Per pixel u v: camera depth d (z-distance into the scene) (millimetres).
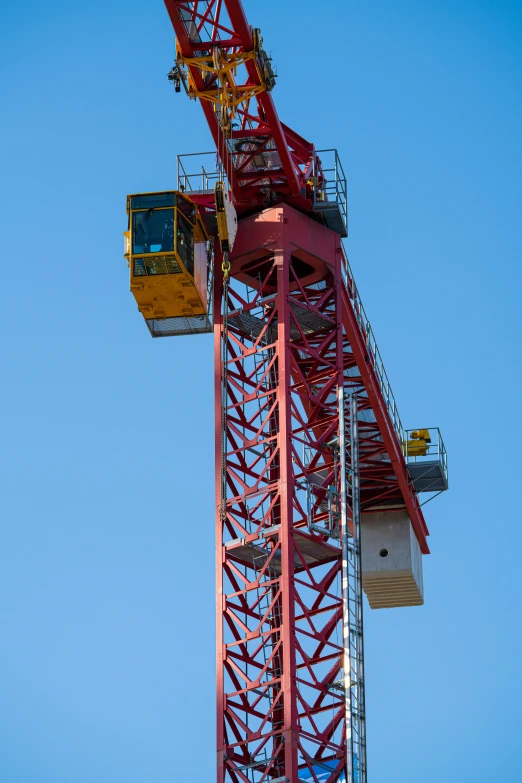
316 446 74062
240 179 76625
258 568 73812
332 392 80312
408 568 92812
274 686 70938
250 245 76125
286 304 74375
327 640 70688
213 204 76500
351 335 83062
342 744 69000
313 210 77188
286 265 75188
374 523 94188
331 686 69938
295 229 76438
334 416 79688
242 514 72938
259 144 75938
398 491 93688
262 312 76625
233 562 72000
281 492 71000
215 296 76062
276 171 76375
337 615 71625
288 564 69688
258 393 74000
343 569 72125
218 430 73188
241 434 73938
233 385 74875
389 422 88812
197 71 71812
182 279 72375
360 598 72750
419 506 95125
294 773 66375
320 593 71375
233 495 73125
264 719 68500
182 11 70625
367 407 88750
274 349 75938
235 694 69500
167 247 71750
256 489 72312
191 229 73562
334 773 68250
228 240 71375
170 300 73812
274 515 73500
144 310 74375
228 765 68500
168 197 72812
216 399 73750
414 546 95188
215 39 71562
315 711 69438
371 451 91500
